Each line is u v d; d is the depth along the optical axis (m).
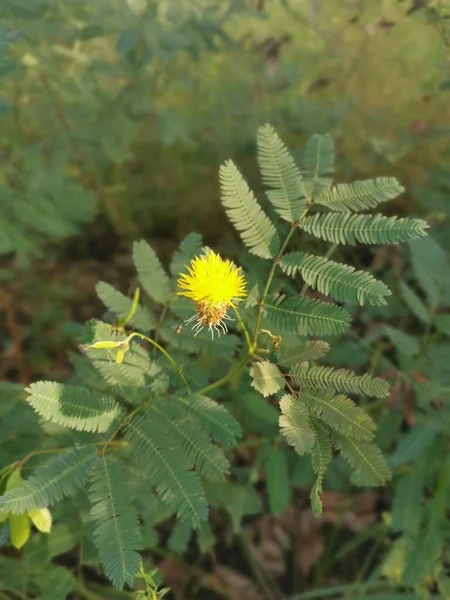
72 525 0.26
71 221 0.36
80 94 0.37
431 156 0.38
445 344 0.32
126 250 0.44
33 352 0.41
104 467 0.20
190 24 0.35
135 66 0.36
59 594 0.26
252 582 0.37
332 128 0.38
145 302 0.28
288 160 0.21
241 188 0.20
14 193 0.35
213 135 0.40
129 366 0.22
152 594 0.22
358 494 0.38
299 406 0.19
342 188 0.21
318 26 0.37
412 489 0.30
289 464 0.33
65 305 0.42
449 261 0.34
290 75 0.39
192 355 0.28
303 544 0.37
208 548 0.33
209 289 0.18
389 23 0.35
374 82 0.39
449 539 0.30
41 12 0.32
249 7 0.36
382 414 0.32
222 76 0.40
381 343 0.34
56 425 0.23
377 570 0.32
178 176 0.42
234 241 0.38
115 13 0.34
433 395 0.29
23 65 0.35
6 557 0.28
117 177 0.42
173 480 0.19
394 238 0.19
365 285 0.19
